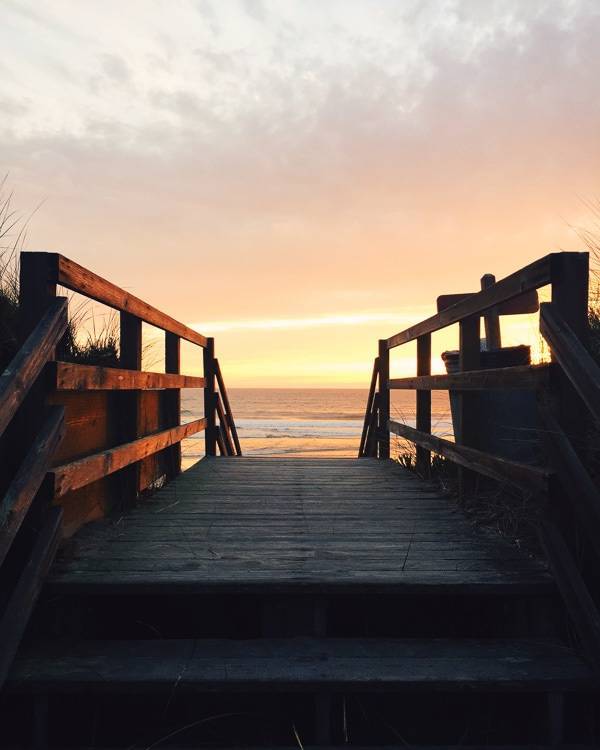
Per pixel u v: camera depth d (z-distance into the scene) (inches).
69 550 105.5
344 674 78.3
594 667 79.0
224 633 99.2
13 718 78.6
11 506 76.3
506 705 85.4
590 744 77.3
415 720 84.3
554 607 92.6
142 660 81.8
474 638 90.6
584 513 83.7
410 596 96.7
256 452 789.9
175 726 82.4
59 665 79.8
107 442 132.5
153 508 149.2
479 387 129.3
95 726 80.3
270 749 75.1
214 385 278.7
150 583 90.4
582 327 92.2
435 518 139.3
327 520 136.2
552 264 92.8
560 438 91.1
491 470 124.3
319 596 91.9
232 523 133.0
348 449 840.9
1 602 86.7
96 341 161.8
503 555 107.3
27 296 94.0
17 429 90.7
